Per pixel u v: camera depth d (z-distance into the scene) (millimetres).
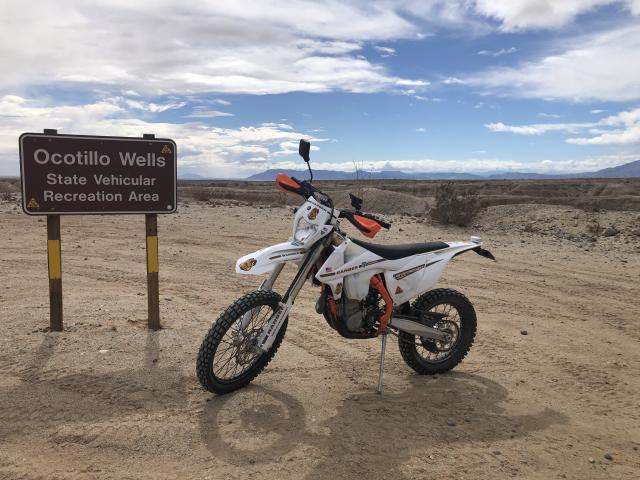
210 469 3281
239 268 4059
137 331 5660
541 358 5578
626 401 4617
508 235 15070
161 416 3881
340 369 5016
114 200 5562
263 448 3543
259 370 4500
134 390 4270
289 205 23625
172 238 12438
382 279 4605
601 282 9234
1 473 3127
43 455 3340
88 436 3561
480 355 5598
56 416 3805
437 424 4023
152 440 3562
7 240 11266
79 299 6859
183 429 3719
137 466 3279
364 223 4191
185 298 7242
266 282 4473
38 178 5277
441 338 4887
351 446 3629
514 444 3793
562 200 39438
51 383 4320
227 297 7395
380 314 4574
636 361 5598
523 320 6898
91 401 4051
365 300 4574
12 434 3561
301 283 4383
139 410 3957
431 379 4910
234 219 16625
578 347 5961
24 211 5246
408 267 4656
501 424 4078
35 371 4523
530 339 6164
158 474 3205
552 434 3975
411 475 3342
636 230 15102
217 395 4285
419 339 5254
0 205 18234
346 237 4445
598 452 3750
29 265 8945
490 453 3652
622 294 8445
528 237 14727
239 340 4270
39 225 13742
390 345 5777
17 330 5504
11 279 7871
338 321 4438
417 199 24156
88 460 3316
